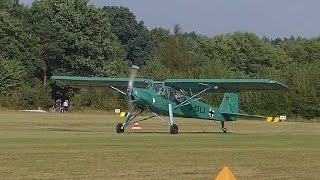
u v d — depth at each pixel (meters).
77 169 40.41
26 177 36.59
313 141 71.94
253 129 114.12
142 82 95.44
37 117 152.00
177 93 95.44
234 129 113.75
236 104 104.56
